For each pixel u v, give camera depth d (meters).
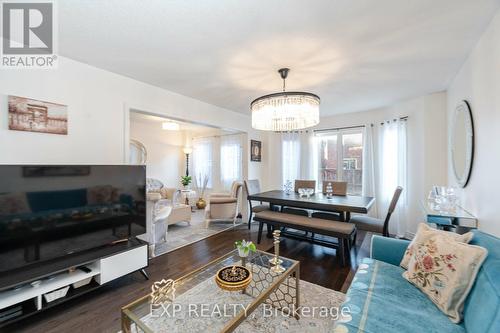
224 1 1.52
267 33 1.89
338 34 1.90
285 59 2.34
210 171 6.77
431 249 1.54
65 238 2.00
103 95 2.60
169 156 6.73
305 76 2.78
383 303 1.38
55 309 1.93
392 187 4.08
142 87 2.97
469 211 2.37
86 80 2.46
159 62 2.43
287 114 2.61
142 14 1.65
